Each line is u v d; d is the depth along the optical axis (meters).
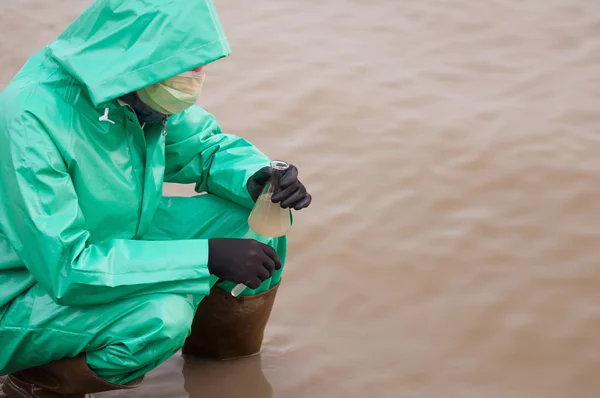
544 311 3.11
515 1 5.43
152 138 2.51
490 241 3.47
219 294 2.69
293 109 4.36
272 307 3.05
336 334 3.02
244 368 2.85
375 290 3.22
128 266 2.29
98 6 2.28
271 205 2.48
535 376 2.83
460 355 2.92
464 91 4.52
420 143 4.09
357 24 5.20
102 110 2.34
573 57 4.82
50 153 2.23
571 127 4.20
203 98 4.45
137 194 2.49
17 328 2.38
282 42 4.99
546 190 3.76
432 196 3.74
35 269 2.27
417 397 2.74
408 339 2.99
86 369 2.41
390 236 3.51
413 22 5.21
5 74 4.58
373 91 4.51
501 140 4.10
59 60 2.26
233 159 2.74
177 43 2.20
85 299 2.29
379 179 3.85
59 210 2.24
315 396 2.74
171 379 2.79
